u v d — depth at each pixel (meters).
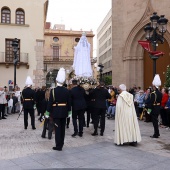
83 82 11.41
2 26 23.70
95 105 9.27
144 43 12.10
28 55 24.20
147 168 5.58
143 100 14.01
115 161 6.07
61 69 7.46
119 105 7.75
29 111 10.77
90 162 5.98
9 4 23.89
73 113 9.15
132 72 20.67
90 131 10.35
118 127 7.73
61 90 7.19
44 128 8.91
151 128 11.20
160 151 7.09
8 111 17.39
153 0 19.31
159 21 12.27
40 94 15.41
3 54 23.67
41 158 6.27
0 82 23.58
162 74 19.41
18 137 9.02
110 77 52.72
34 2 24.50
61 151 6.98
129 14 20.69
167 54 19.14
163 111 11.88
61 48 57.84
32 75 24.27
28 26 24.23
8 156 6.46
